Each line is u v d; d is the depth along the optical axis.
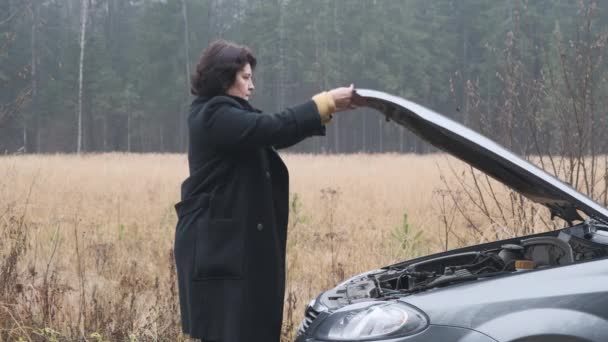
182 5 67.88
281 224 3.34
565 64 6.41
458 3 69.50
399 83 63.94
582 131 6.23
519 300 2.79
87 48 63.00
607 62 6.32
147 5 70.44
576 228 3.63
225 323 3.09
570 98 6.39
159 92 66.88
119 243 8.27
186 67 66.56
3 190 8.71
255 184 3.21
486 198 9.27
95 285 5.25
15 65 51.28
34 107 57.81
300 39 67.69
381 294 3.23
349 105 3.26
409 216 11.01
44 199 12.69
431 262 3.93
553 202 3.44
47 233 8.31
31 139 58.88
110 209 12.04
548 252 3.59
